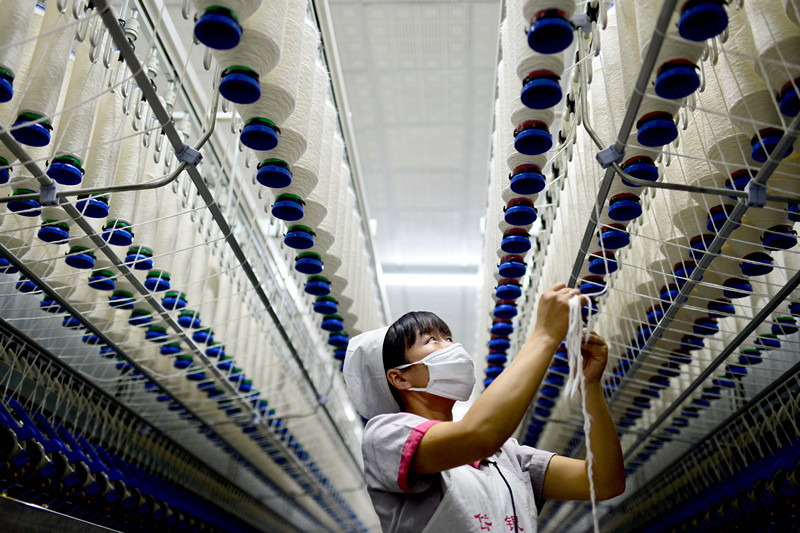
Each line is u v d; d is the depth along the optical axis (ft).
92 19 5.82
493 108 10.78
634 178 5.16
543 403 12.80
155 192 8.15
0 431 6.95
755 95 5.05
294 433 15.71
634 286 8.66
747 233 6.64
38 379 8.98
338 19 16.85
